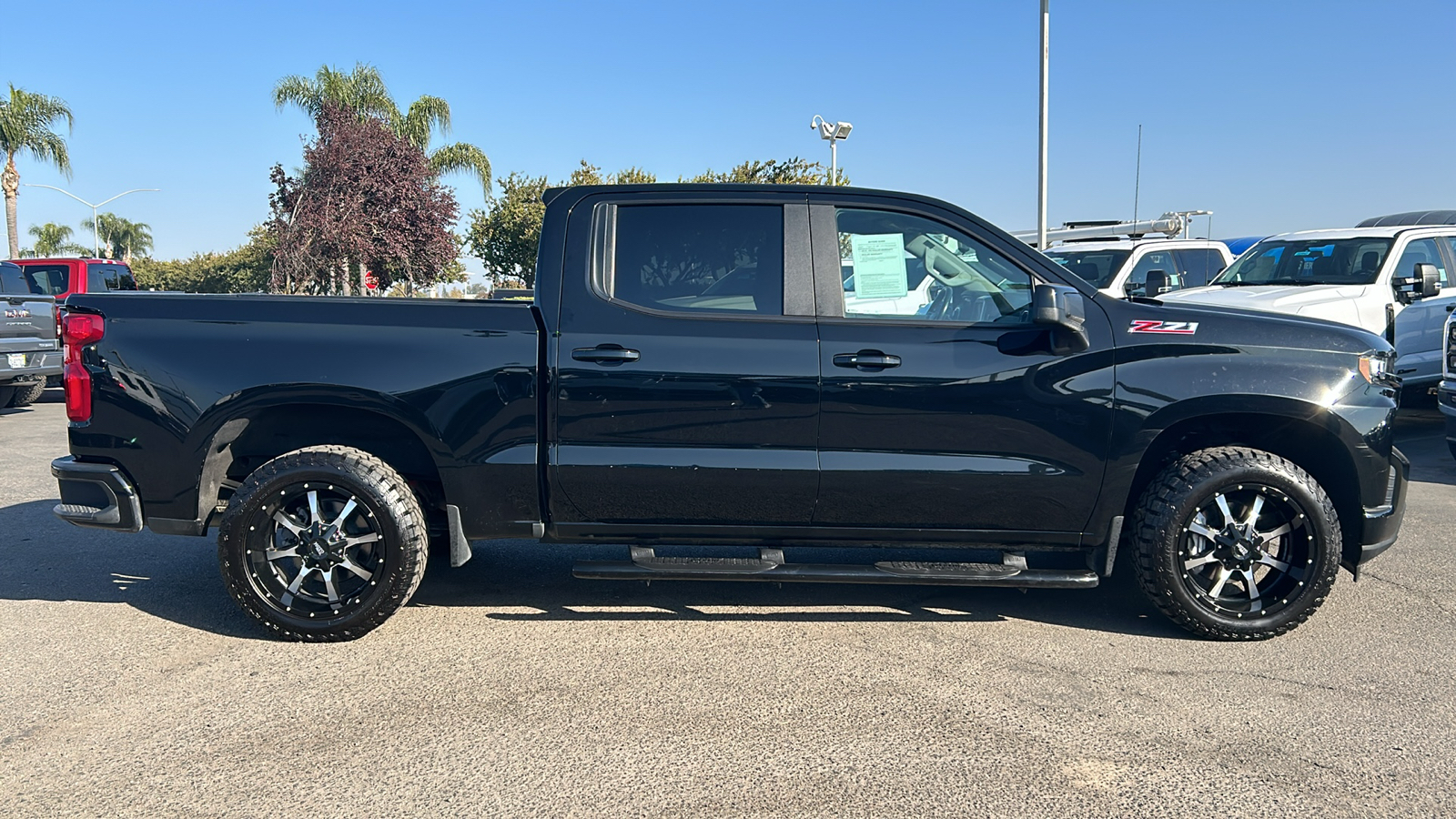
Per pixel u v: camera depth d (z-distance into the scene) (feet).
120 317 12.97
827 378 12.66
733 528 13.20
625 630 13.74
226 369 12.76
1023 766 9.84
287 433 14.12
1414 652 12.92
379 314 12.92
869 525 13.16
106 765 9.80
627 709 11.13
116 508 13.10
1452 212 45.37
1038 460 12.86
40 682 11.84
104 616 14.20
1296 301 28.58
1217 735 10.53
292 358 12.74
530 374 12.76
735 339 12.73
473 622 13.98
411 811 8.98
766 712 11.07
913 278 13.19
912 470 12.78
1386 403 13.20
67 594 15.20
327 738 10.39
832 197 13.32
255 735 10.45
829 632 13.69
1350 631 13.74
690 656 12.75
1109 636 13.56
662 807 9.05
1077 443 12.83
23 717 10.89
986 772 9.73
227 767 9.77
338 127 79.20
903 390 12.67
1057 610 14.71
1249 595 13.24
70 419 13.11
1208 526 13.12
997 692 11.64
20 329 37.93
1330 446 13.38
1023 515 13.08
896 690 11.69
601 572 13.00
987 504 12.98
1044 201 56.85
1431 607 14.75
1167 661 12.64
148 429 12.89
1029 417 12.76
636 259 13.16
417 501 13.35
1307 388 12.79
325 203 77.77
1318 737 10.50
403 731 10.56
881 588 15.85
